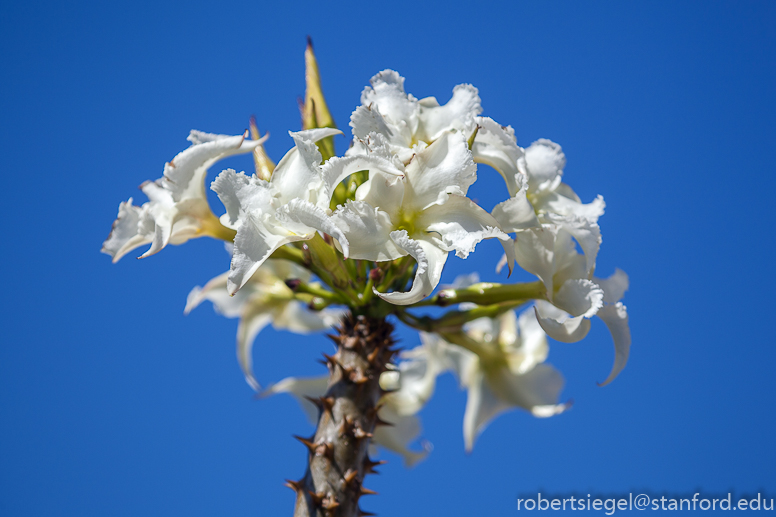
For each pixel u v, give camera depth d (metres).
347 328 0.81
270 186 0.75
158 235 0.77
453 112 0.80
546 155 0.82
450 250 0.74
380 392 0.80
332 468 0.77
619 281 0.79
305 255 0.80
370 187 0.75
